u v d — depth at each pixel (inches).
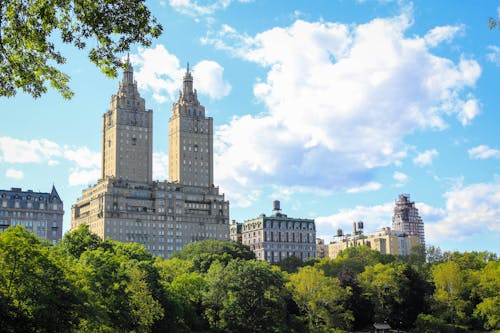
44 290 3503.9
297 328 6702.8
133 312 5044.3
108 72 1877.5
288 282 7529.5
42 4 1772.9
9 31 1834.4
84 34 1811.0
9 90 1919.3
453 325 7475.4
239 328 6481.3
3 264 3474.4
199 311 6978.4
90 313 3905.0
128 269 5831.7
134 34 1822.1
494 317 6983.3
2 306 3159.5
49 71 1923.0
